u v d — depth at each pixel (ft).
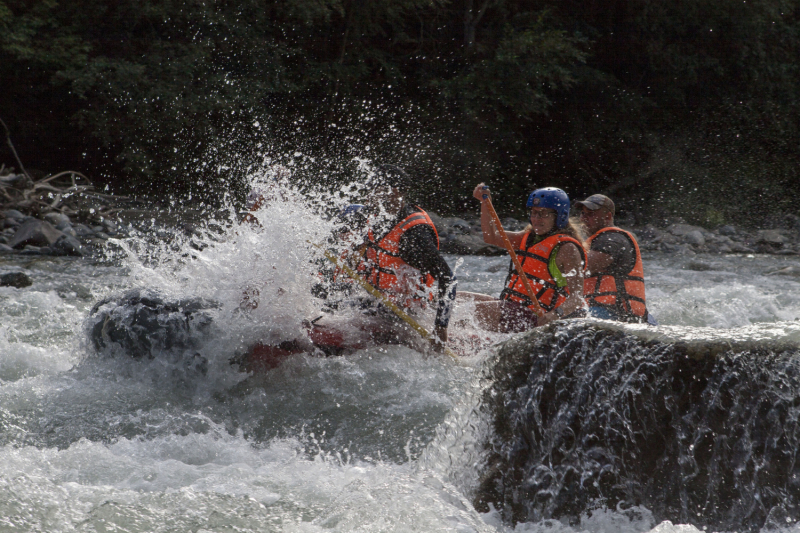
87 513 21.94
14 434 29.66
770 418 20.20
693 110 205.57
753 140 198.59
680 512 20.77
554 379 22.34
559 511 21.77
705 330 22.80
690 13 194.80
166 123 155.53
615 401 21.58
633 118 196.75
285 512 22.63
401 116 180.86
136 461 27.35
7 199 119.85
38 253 97.25
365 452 29.09
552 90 196.03
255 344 35.55
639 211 188.55
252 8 165.58
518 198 186.91
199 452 28.76
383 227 38.42
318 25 179.63
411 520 21.74
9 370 37.27
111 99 155.22
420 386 35.58
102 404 32.86
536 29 181.88
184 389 34.96
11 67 159.33
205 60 159.84
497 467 22.72
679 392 21.02
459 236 123.13
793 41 203.41
